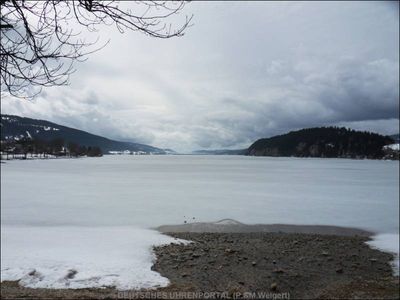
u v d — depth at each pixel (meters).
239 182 46.16
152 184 42.38
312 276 9.84
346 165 114.94
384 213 23.00
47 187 37.75
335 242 14.55
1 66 3.11
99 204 25.58
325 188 39.69
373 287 9.19
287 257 11.65
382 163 137.12
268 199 29.45
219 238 15.03
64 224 18.06
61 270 9.77
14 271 9.68
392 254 12.62
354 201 28.89
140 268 10.18
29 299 7.43
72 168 78.50
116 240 14.20
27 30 3.07
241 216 21.33
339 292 8.77
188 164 117.62
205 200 28.28
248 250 12.41
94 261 10.88
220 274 9.78
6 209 23.02
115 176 55.09
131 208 23.86
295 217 21.22
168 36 3.08
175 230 17.06
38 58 3.12
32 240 14.02
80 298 7.57
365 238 15.75
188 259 11.23
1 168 74.69
